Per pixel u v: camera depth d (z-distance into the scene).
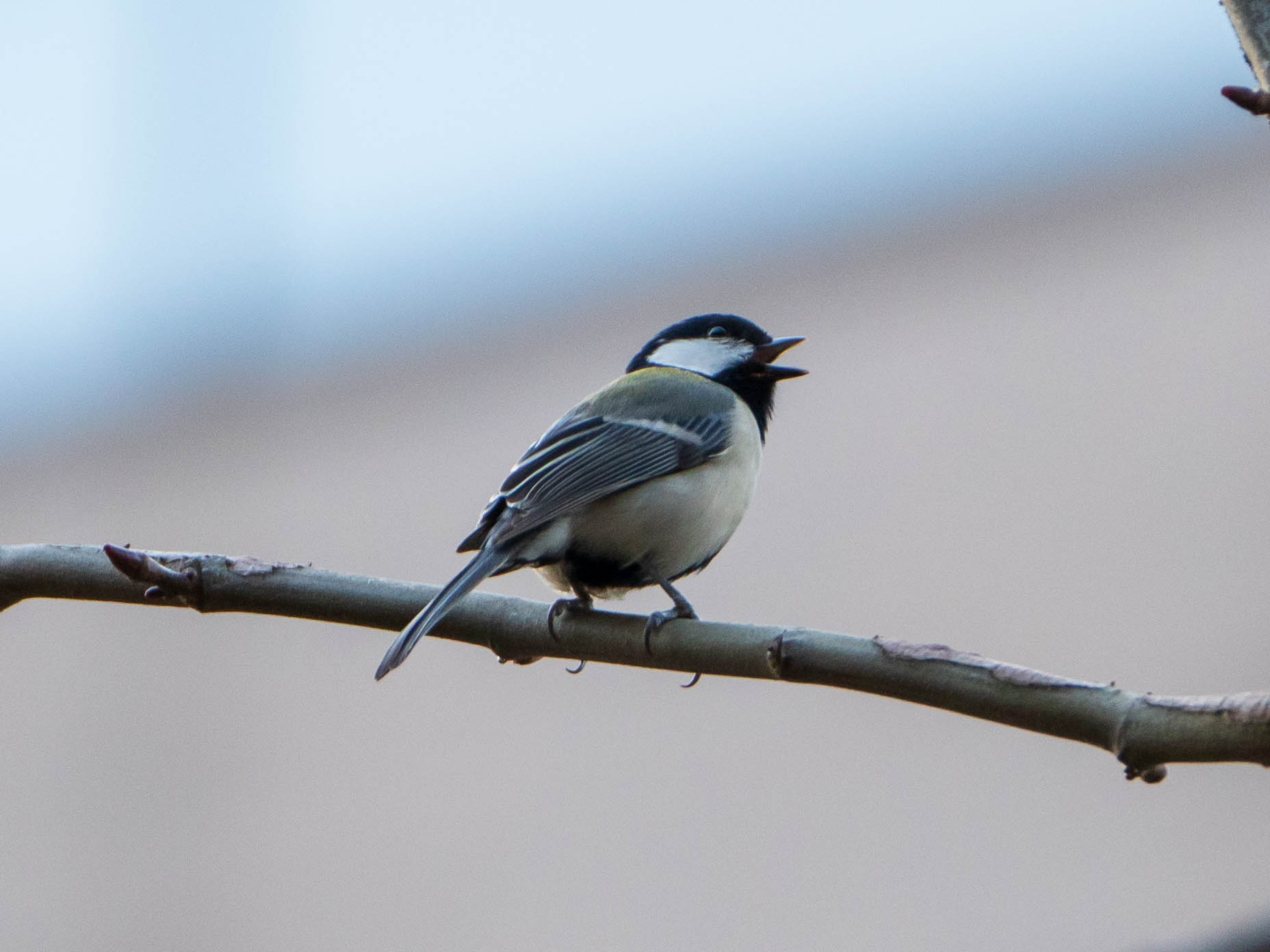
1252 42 5.42
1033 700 5.09
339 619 6.62
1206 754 4.69
